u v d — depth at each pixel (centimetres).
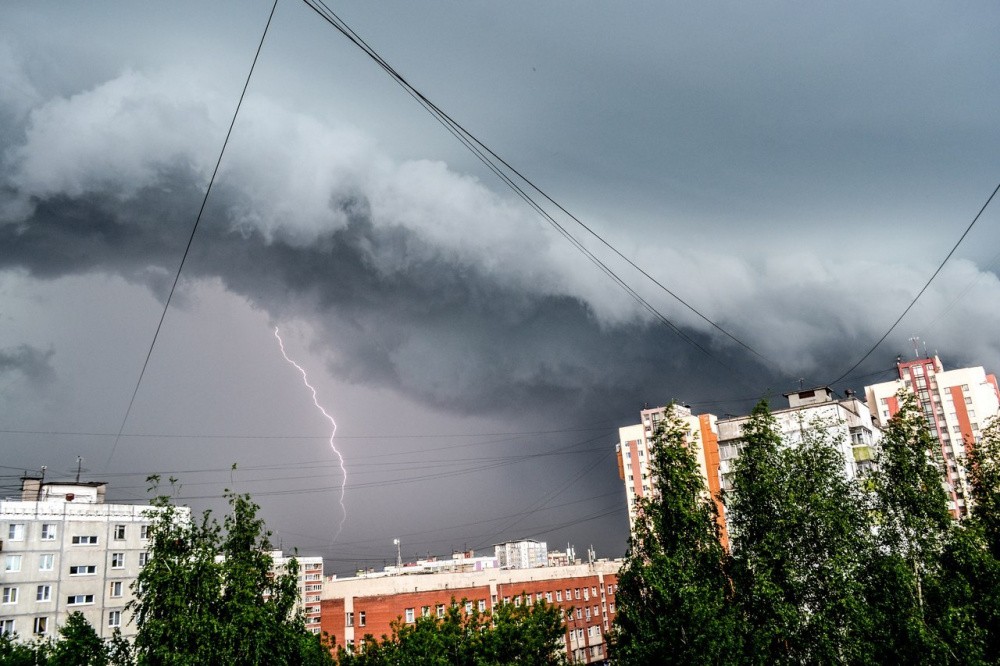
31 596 7025
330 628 7406
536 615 3975
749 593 2892
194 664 2525
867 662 2753
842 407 6825
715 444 10112
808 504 3005
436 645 3772
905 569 2938
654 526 2997
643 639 2764
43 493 8044
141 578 2703
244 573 2739
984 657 2966
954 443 13275
